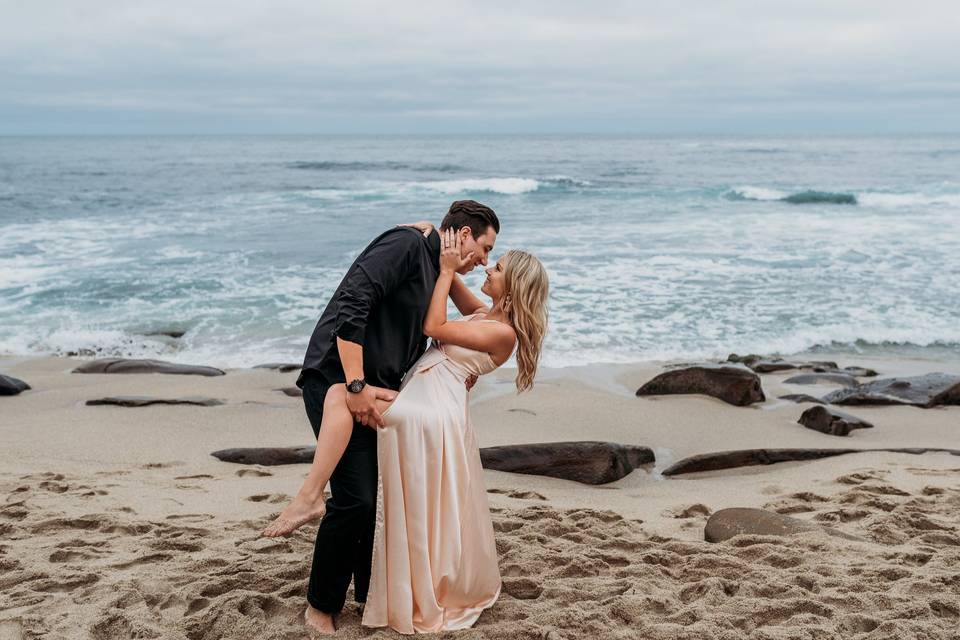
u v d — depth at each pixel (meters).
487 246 3.66
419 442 3.39
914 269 16.48
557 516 5.06
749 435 7.85
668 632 3.30
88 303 13.80
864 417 8.50
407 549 3.39
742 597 3.65
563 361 10.88
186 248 19.02
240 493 5.69
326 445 3.27
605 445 6.59
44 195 32.59
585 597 3.69
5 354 11.27
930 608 3.51
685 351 11.47
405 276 3.44
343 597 3.44
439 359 3.58
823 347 11.93
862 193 31.41
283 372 10.24
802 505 5.44
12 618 3.43
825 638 3.24
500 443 7.44
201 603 3.63
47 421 7.91
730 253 18.20
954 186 35.72
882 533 4.65
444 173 49.69
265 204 29.70
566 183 39.78
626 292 14.50
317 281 15.38
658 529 5.06
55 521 4.77
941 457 6.89
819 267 16.64
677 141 135.00
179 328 12.42
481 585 3.54
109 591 3.71
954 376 9.38
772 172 49.19
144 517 5.00
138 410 8.36
